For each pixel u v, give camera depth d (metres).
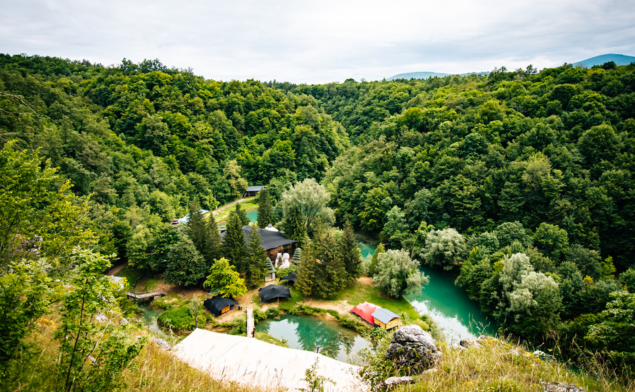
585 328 24.78
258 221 58.84
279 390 10.27
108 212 45.88
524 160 52.84
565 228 42.59
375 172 69.94
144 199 63.75
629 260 40.75
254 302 35.16
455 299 39.03
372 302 35.66
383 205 59.03
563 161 50.03
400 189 61.25
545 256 39.03
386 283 36.25
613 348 12.21
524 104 69.38
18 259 10.08
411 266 36.94
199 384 8.38
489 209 51.28
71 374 6.00
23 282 5.59
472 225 50.75
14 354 5.88
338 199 73.12
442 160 58.19
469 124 66.50
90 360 7.25
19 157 11.01
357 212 65.50
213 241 39.62
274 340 28.34
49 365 6.64
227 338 19.59
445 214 52.34
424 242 50.00
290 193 54.16
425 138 70.62
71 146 61.22
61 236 12.61
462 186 52.69
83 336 6.07
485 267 36.56
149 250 43.44
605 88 63.06
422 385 7.44
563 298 30.02
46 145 54.38
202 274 36.81
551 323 26.94
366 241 60.81
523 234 41.91
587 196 44.31
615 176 44.31
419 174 60.00
